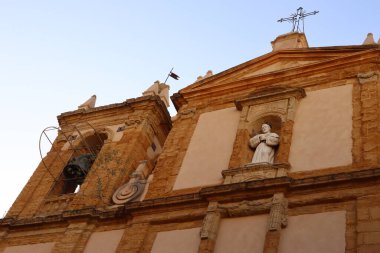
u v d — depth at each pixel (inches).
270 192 706.8
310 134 785.6
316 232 642.8
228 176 773.9
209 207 732.7
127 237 770.8
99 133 1103.6
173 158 880.9
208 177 810.2
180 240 730.2
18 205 987.9
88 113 1155.9
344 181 671.1
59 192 1028.5
